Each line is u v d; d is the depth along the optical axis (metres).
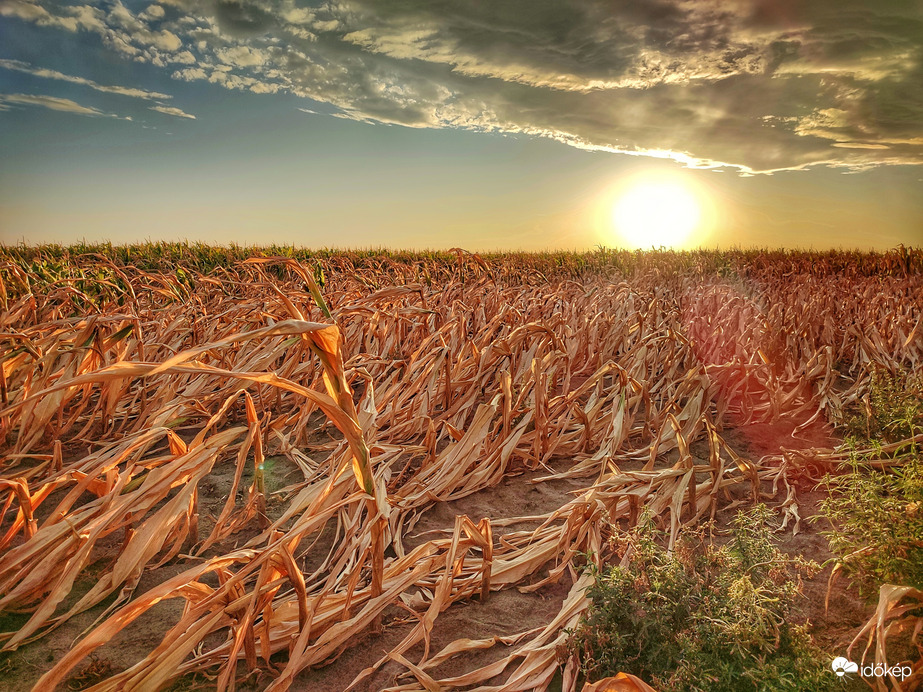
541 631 2.75
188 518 3.19
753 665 2.20
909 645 2.56
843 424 5.23
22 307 5.97
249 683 2.39
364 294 7.90
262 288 7.42
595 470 4.68
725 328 7.43
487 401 5.55
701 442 5.25
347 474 3.15
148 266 16.48
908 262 16.66
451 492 4.22
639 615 2.35
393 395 5.24
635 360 6.35
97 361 4.61
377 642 2.70
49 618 2.75
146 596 1.93
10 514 3.77
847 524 3.09
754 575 2.64
